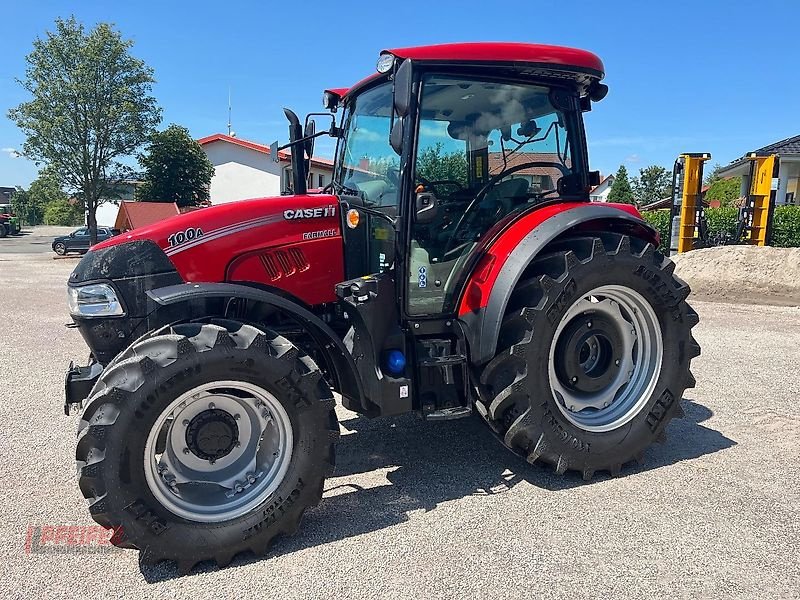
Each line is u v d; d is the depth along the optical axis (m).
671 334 3.66
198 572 2.65
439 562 2.67
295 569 2.65
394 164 3.40
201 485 2.79
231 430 2.83
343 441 4.11
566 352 3.50
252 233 3.24
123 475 2.54
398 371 3.24
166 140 26.95
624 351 3.68
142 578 2.60
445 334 3.45
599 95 3.68
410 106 3.11
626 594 2.45
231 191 29.64
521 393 3.25
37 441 4.15
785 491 3.29
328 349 3.21
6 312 9.59
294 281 3.35
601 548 2.76
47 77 25.64
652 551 2.74
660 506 3.14
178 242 3.12
